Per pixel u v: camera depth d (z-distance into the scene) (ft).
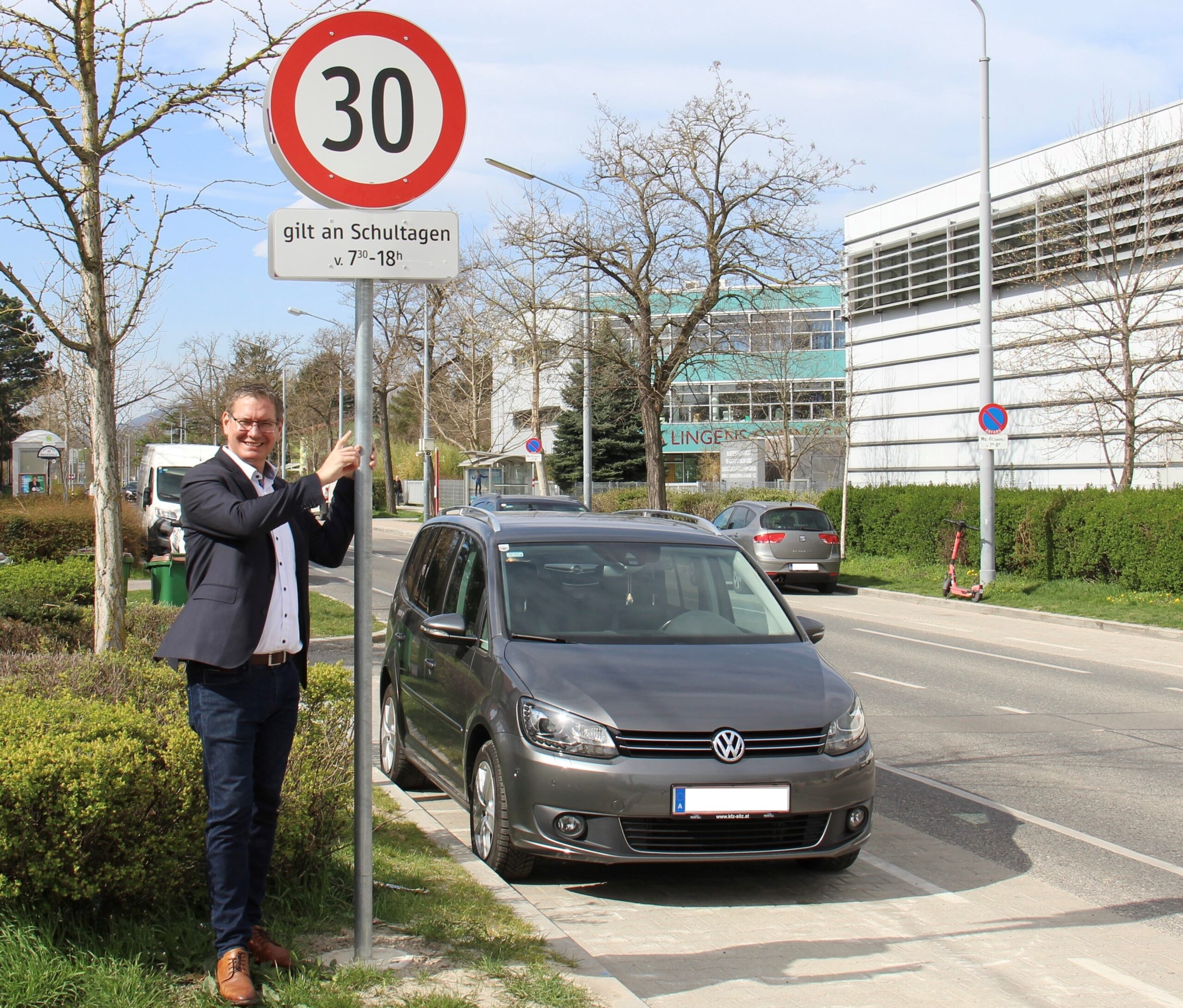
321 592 65.98
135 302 25.43
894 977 14.64
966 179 96.73
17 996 10.89
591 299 97.96
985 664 44.04
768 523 72.95
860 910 17.29
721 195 89.40
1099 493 67.31
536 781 17.08
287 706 12.88
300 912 14.43
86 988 11.32
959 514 78.07
